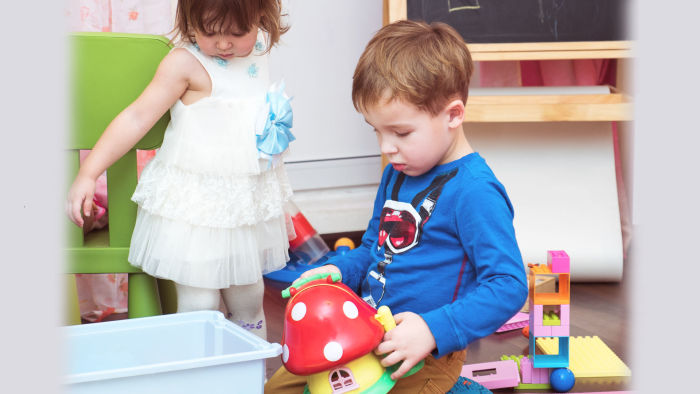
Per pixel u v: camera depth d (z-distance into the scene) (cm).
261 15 121
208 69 121
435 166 102
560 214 186
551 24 187
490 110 177
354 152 226
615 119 177
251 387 94
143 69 123
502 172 191
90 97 124
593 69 214
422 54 95
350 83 222
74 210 118
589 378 132
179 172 121
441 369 101
